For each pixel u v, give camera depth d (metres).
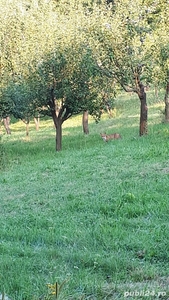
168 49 18.55
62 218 7.80
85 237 6.50
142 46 18.89
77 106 20.75
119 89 21.81
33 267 5.48
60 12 23.52
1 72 22.16
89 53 19.59
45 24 21.09
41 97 20.58
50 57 20.08
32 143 26.53
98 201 8.63
